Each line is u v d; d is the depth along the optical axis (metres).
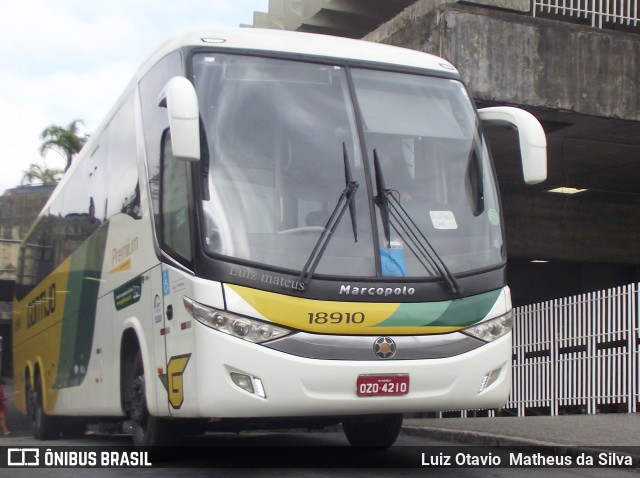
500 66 12.98
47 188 33.94
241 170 7.40
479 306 7.50
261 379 6.84
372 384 7.01
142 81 9.27
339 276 7.12
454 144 8.16
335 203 7.44
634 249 20.88
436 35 12.88
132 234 9.09
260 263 7.04
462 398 7.32
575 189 19.88
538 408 13.64
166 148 8.12
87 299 11.24
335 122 7.81
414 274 7.36
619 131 14.62
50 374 13.58
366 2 19.77
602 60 13.60
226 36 8.04
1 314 43.91
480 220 7.89
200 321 6.98
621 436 9.62
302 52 8.09
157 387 7.92
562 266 23.05
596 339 12.36
